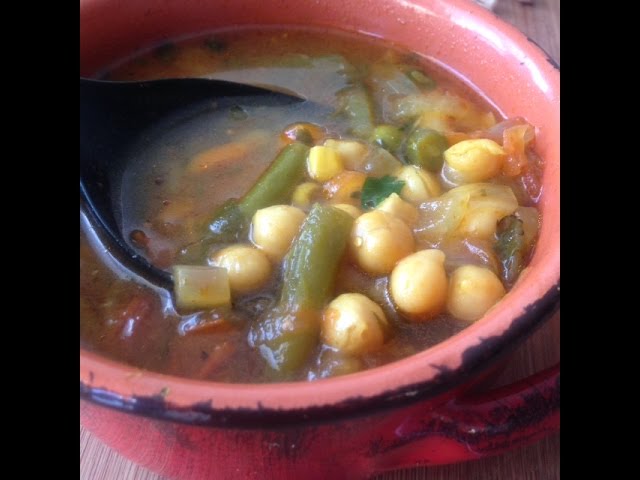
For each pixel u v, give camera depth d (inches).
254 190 6.2
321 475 4.7
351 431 4.2
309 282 5.2
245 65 7.4
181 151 6.6
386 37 7.5
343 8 7.4
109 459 5.4
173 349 5.1
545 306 4.3
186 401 3.9
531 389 4.5
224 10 7.4
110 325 5.2
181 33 7.4
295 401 3.9
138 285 5.5
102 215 5.9
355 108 7.0
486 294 5.2
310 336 5.1
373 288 5.5
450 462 4.7
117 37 7.1
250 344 5.2
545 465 5.4
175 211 6.1
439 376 4.0
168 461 4.6
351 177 6.2
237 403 3.9
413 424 4.4
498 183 6.2
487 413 4.5
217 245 5.9
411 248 5.6
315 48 7.6
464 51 7.0
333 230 5.4
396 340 5.2
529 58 6.4
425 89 7.1
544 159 6.1
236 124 6.9
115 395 4.0
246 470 4.6
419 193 6.0
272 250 5.7
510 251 5.6
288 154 6.4
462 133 6.6
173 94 6.8
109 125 6.4
